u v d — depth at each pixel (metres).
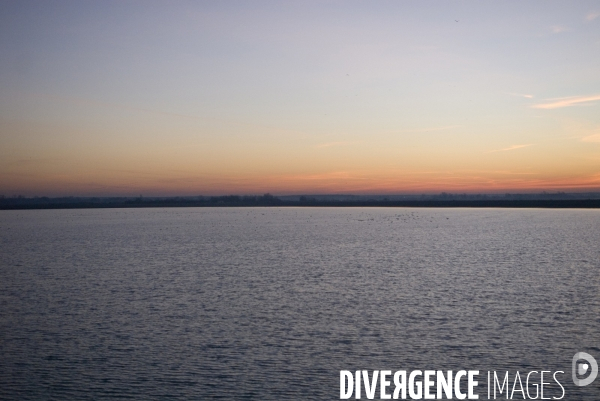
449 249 92.06
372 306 46.28
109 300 49.69
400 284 56.62
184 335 38.16
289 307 46.12
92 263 76.31
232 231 143.62
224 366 32.34
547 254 83.69
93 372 31.55
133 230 150.50
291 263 74.38
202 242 109.19
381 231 140.88
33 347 35.84
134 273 66.06
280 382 30.12
